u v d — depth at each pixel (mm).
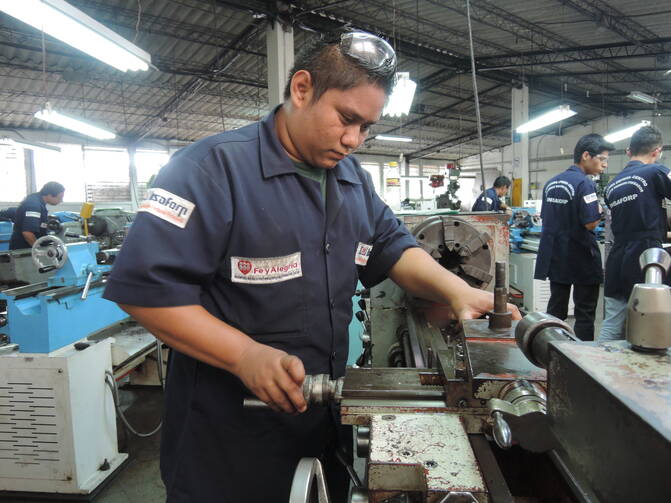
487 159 14273
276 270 718
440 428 542
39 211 3156
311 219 747
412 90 3432
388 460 475
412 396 626
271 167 711
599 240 3988
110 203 9062
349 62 597
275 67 4898
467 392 595
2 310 2266
